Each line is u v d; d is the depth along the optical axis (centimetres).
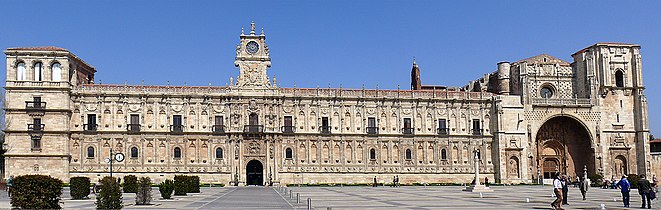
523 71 13512
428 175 12888
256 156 12419
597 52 13762
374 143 12775
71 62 12131
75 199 6400
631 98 13800
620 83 13850
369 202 5906
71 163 11862
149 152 12131
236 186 12025
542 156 13712
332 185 12456
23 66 11769
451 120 13112
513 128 13150
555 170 13825
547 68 13975
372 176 12681
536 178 13562
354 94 12800
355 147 12706
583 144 13825
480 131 13162
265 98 12506
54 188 4372
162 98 12238
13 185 4272
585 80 13825
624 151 13638
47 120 11706
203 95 12312
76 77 12350
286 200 6375
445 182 12900
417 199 6494
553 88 13950
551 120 13775
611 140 13600
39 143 11662
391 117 12888
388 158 12788
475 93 13275
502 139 13025
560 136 13850
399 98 12900
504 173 12962
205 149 12306
